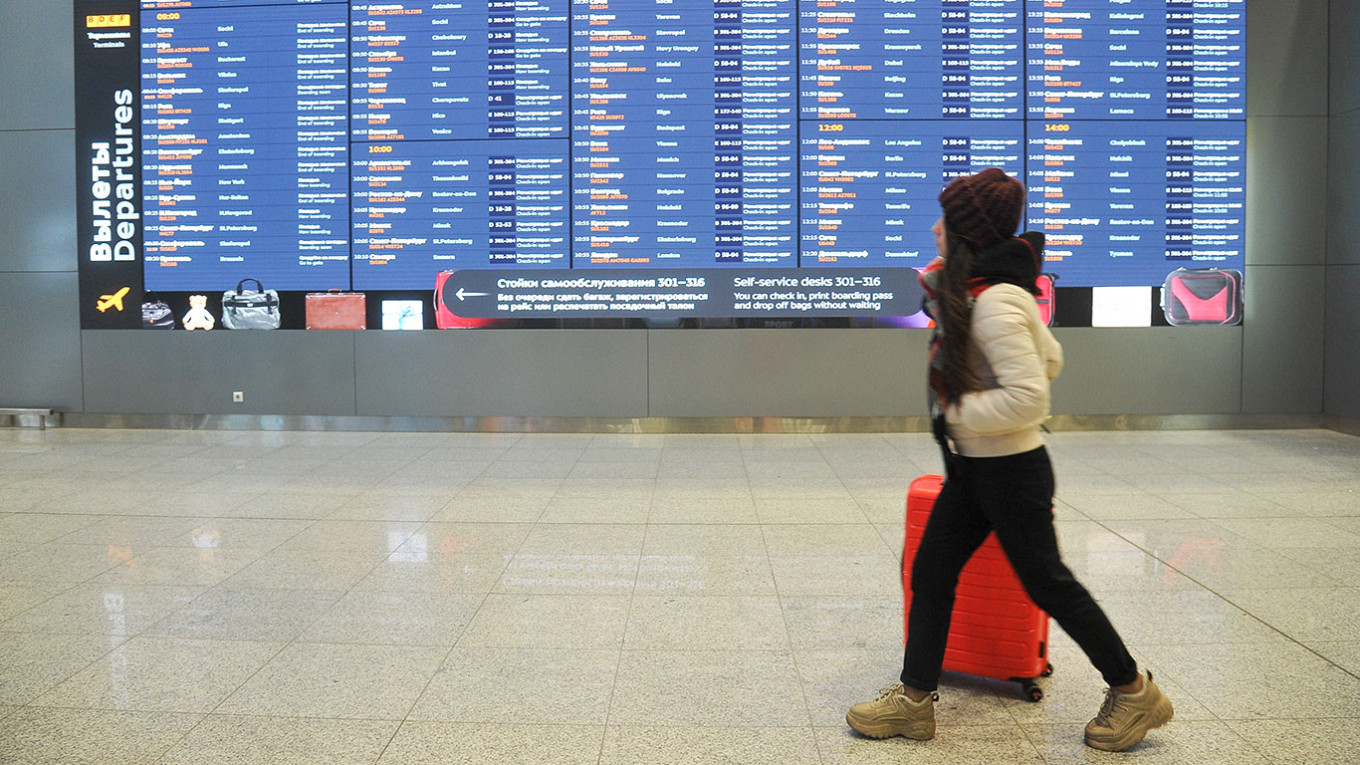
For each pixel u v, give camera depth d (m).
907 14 7.32
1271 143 7.33
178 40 7.57
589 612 3.45
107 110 7.65
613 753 2.39
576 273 7.55
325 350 7.71
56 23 7.64
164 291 7.75
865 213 7.44
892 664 2.96
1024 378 2.19
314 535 4.54
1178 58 7.30
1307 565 3.93
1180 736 2.46
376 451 6.83
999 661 2.75
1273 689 2.74
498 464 6.33
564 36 7.43
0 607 3.52
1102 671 2.38
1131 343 7.45
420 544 4.38
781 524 4.72
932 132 7.38
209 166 7.64
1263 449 6.64
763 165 7.43
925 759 2.36
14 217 7.79
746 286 7.51
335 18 7.50
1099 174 7.37
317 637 3.21
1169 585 3.68
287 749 2.42
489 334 7.63
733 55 7.38
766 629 3.26
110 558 4.16
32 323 7.83
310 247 7.65
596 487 5.61
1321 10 7.26
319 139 7.58
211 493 5.46
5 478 5.88
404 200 7.58
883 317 7.50
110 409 7.84
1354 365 7.10
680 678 2.86
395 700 2.71
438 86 7.50
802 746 2.43
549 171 7.50
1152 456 6.41
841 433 7.57
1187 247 7.39
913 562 2.51
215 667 2.95
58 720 2.59
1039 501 2.29
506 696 2.74
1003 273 2.30
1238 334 7.44
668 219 7.48
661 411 7.62
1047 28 7.30
